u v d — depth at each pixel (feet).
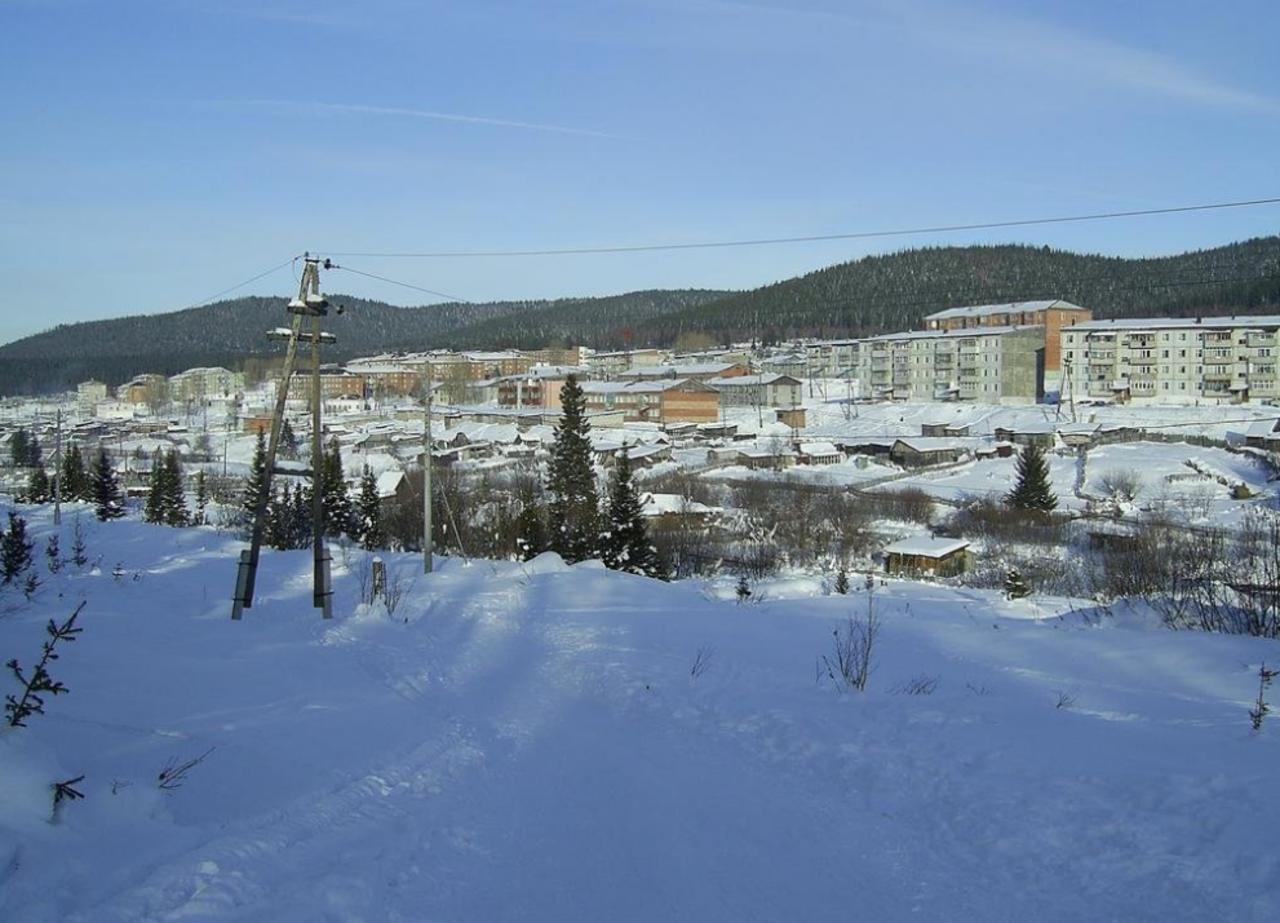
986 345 328.90
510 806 22.24
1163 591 64.90
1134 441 238.89
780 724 29.55
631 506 114.01
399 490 181.37
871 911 16.52
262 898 15.28
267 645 39.29
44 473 218.79
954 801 21.62
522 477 186.19
